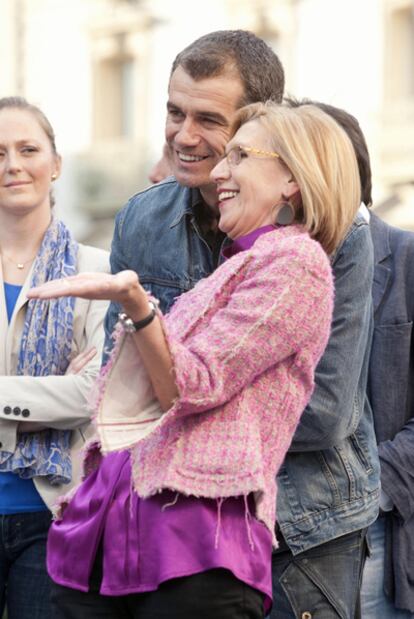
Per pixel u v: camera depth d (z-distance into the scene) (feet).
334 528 15.25
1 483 17.94
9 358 18.39
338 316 14.92
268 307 12.46
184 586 12.54
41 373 18.30
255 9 86.12
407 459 18.03
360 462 15.65
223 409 12.60
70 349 18.49
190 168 15.29
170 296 15.92
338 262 14.97
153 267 16.02
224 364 12.34
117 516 12.93
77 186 94.12
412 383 18.54
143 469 12.71
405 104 82.23
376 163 83.35
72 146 93.45
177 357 12.13
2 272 18.79
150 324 12.04
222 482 12.42
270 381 12.69
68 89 93.71
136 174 92.43
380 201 83.92
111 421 12.38
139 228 16.15
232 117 15.02
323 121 13.55
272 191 13.44
